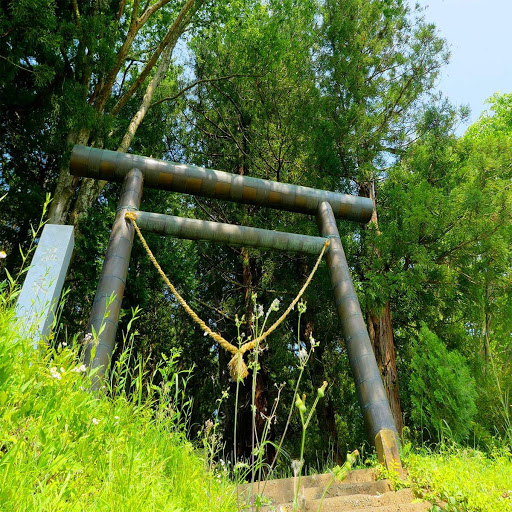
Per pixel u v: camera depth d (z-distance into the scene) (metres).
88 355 5.70
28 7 8.45
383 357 10.43
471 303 9.99
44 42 9.06
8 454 1.77
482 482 3.98
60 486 1.92
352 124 11.49
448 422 5.71
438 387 5.93
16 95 11.05
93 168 7.85
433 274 10.26
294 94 13.19
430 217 9.73
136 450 2.73
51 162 12.90
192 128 16.75
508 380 6.58
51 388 2.27
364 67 11.91
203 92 16.17
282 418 13.04
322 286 11.71
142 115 12.84
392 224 10.29
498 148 11.03
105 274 6.73
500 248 9.35
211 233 7.71
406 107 12.20
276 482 4.72
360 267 11.92
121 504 2.00
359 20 12.12
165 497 2.42
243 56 14.59
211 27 15.59
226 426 13.01
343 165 11.73
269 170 14.38
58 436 2.09
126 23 13.29
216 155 16.30
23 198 11.55
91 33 10.58
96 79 13.91
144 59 16.09
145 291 13.72
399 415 10.02
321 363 12.73
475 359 7.89
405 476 4.82
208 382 14.70
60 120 10.96
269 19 14.04
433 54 12.15
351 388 12.73
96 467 2.32
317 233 11.84
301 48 13.40
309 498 4.46
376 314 10.23
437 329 10.71
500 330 8.29
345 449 12.02
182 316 15.45
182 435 3.38
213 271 16.00
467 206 9.62
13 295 2.68
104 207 13.58
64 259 4.80
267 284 13.30
